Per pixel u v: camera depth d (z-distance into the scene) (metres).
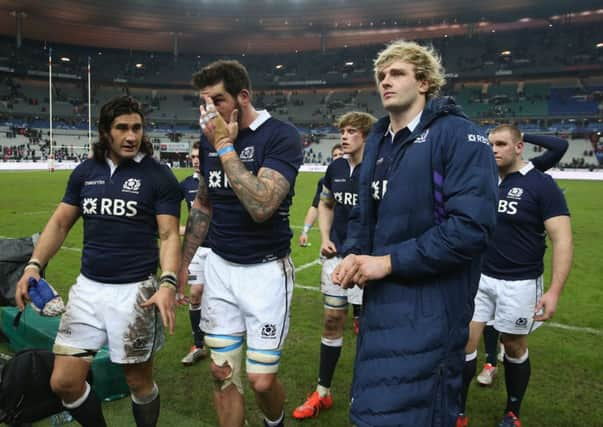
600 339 4.53
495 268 2.99
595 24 49.62
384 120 2.02
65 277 6.47
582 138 42.69
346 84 54.09
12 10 43.66
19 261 3.37
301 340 4.43
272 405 2.51
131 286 2.47
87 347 2.44
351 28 53.22
